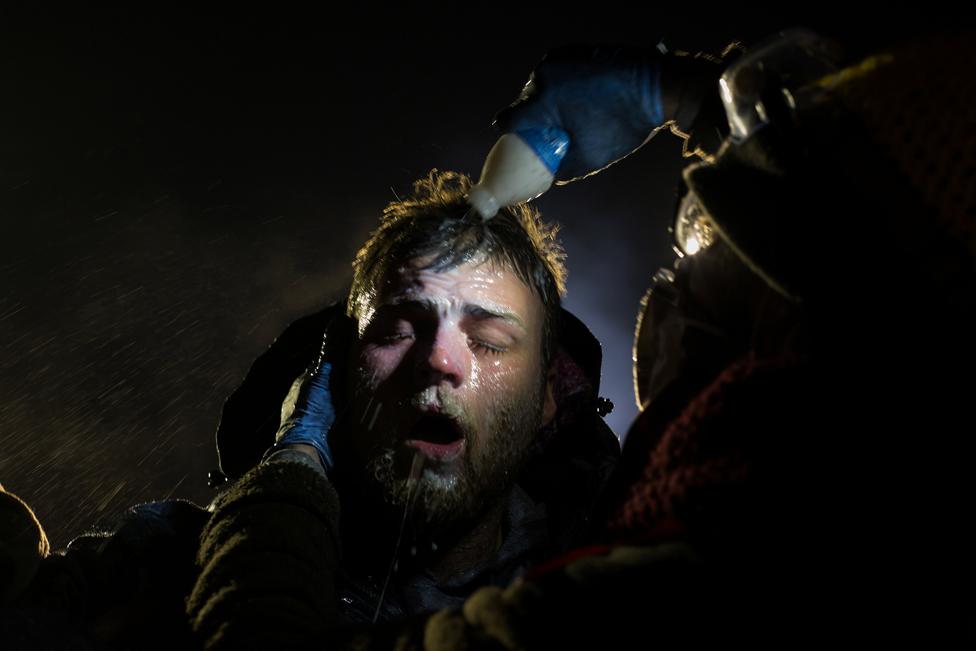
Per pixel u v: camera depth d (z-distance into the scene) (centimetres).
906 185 75
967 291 72
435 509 151
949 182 73
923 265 73
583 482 166
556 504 166
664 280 105
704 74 133
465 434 151
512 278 158
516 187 137
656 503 81
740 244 83
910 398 73
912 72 78
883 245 75
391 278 155
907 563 71
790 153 81
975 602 70
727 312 91
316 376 158
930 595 70
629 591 73
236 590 111
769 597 72
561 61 138
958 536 71
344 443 155
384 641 86
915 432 73
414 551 155
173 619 137
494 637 75
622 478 94
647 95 135
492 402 154
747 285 89
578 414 174
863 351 75
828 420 75
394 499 151
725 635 71
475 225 158
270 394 175
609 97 135
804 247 79
